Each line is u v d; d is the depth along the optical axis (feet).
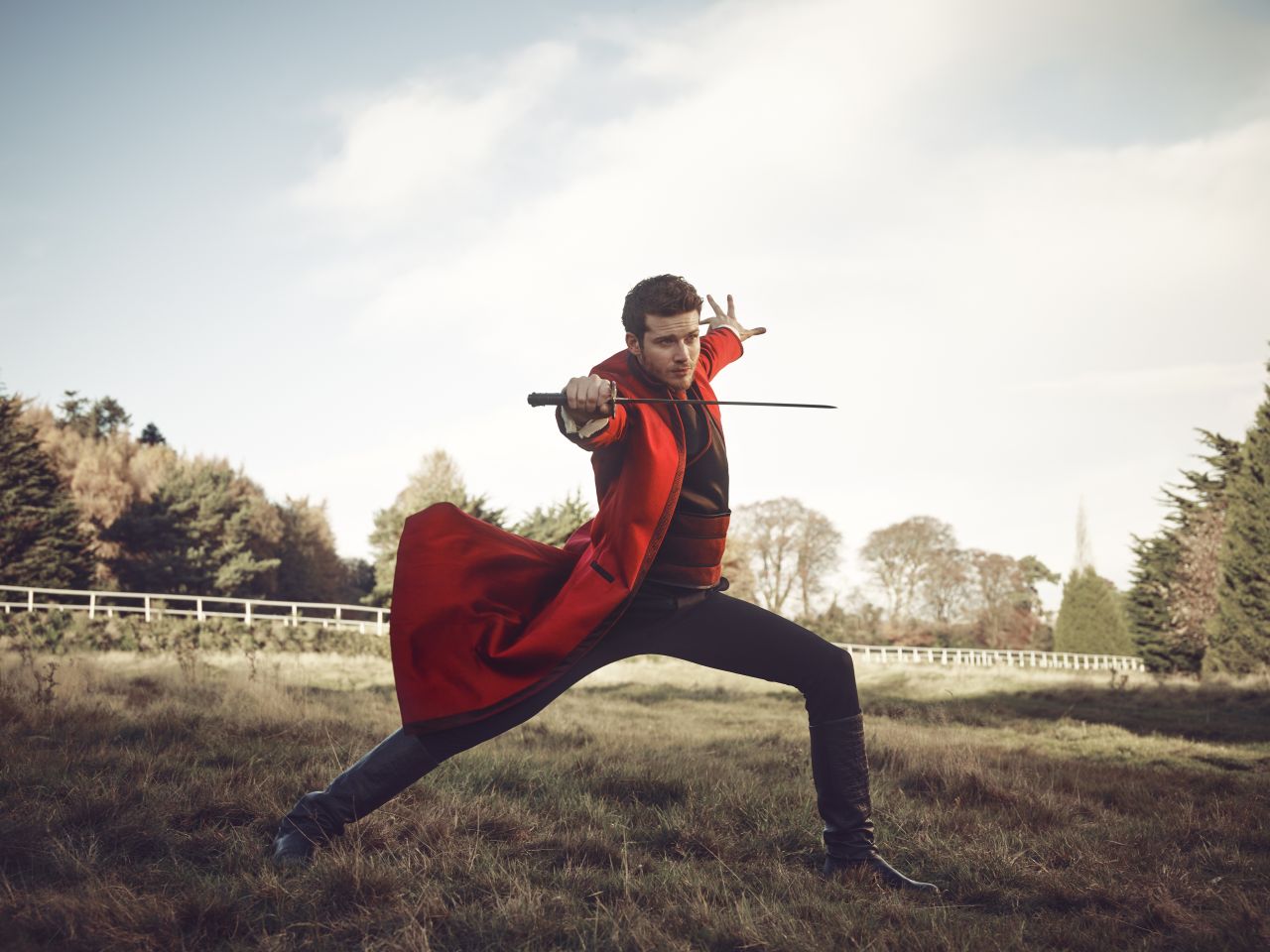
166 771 15.70
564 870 11.72
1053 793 18.72
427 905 9.80
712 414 11.68
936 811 16.03
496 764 18.38
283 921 9.45
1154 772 24.85
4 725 19.76
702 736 29.60
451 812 13.62
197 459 159.63
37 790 13.61
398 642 11.16
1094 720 46.60
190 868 10.94
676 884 11.22
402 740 11.63
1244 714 52.13
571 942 9.32
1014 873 12.46
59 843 11.04
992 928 10.32
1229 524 92.02
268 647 74.95
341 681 50.78
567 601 11.19
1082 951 9.81
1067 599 180.55
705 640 11.92
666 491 10.97
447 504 11.85
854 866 12.16
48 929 8.84
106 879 10.14
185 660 40.47
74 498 130.82
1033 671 90.94
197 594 141.49
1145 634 142.92
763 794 16.71
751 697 57.31
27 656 34.71
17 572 115.44
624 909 10.11
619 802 16.12
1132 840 14.94
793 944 9.32
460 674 11.07
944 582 193.36
